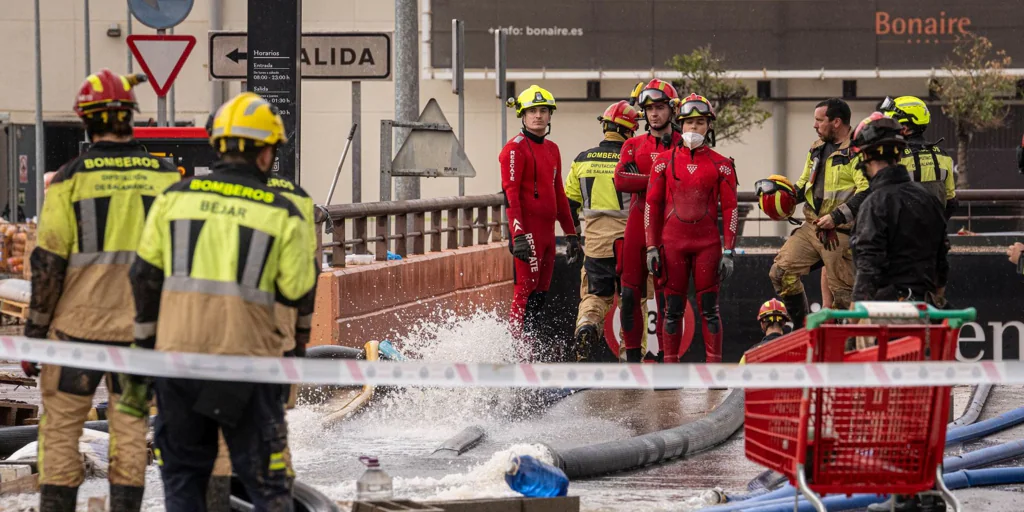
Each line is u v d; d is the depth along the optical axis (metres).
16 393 22.20
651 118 22.33
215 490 10.77
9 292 26.69
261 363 9.55
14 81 66.19
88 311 11.07
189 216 9.73
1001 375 9.46
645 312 25.72
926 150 18.36
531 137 25.19
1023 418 18.95
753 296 33.56
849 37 62.09
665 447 16.48
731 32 62.25
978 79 60.25
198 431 9.86
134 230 11.18
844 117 20.92
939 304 13.38
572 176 26.22
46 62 66.19
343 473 15.26
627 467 15.85
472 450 17.02
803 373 9.56
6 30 66.00
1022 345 33.16
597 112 65.62
